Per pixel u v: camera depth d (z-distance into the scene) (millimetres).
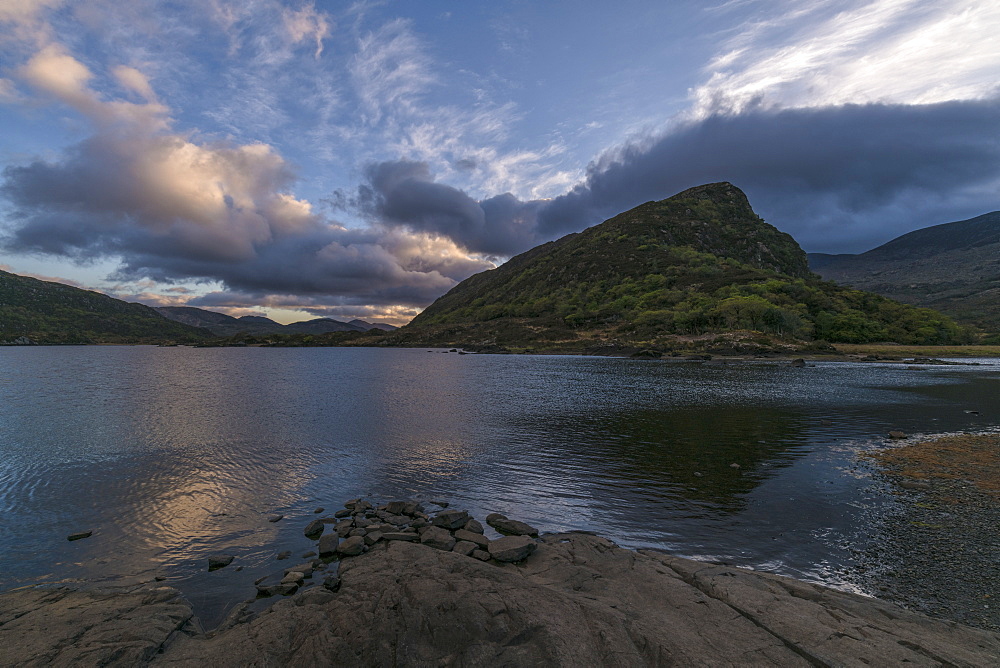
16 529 14297
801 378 63781
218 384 60125
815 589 9812
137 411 37062
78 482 18922
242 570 11680
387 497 17172
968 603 9438
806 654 7309
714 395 45375
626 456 22406
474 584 9336
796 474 19031
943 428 28297
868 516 14383
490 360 120938
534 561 11523
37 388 55188
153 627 8516
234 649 7812
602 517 14898
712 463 21016
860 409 35938
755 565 11414
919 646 7453
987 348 129750
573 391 49781
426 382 61812
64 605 9453
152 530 14258
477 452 23469
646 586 9867
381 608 8664
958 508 14844
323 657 7367
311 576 11125
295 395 47812
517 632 7734
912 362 101438
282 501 16812
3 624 8562
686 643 7551
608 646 7402
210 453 23484
